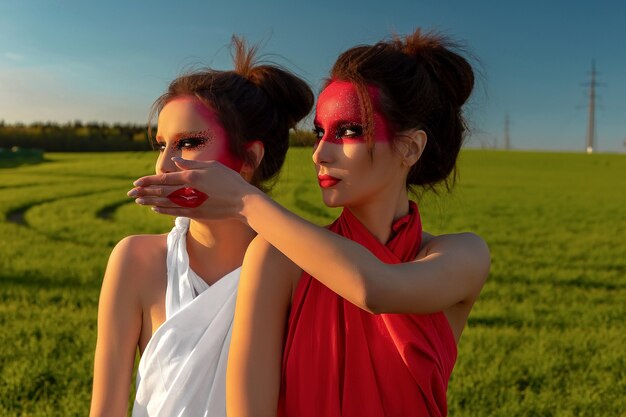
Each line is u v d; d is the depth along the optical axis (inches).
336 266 59.7
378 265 60.9
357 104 65.3
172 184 62.1
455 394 248.2
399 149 67.7
